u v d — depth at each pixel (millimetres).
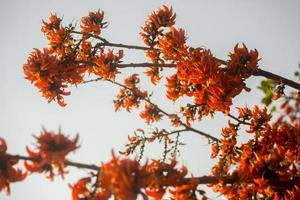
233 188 1627
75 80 1999
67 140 1397
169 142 1891
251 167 1587
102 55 2039
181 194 1523
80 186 1519
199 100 1874
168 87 1976
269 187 1580
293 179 1589
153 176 1458
